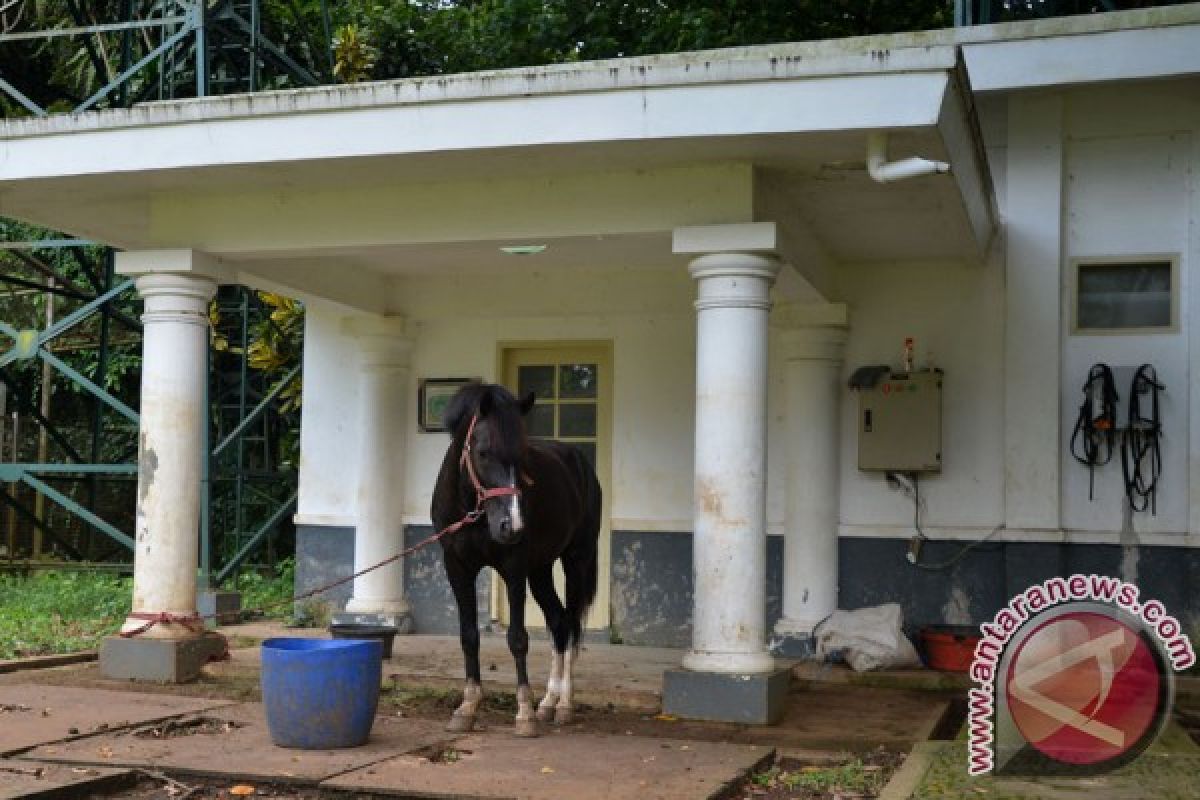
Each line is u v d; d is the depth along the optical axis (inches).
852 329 338.6
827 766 218.4
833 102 226.8
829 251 323.9
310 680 215.5
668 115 235.3
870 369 332.5
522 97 242.2
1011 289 323.9
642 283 359.6
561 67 239.5
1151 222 317.4
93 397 575.5
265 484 546.6
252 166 263.7
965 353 329.1
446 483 236.4
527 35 563.8
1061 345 321.7
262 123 259.0
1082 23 310.2
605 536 365.1
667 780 197.2
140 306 555.8
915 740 242.1
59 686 280.8
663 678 282.0
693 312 359.6
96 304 434.9
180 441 297.0
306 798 190.5
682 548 356.5
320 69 559.8
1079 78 309.9
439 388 383.2
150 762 204.2
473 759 212.1
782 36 529.0
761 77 229.3
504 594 378.0
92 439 560.4
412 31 580.1
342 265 352.5
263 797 190.7
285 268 324.8
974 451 327.0
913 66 221.8
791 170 258.1
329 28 513.0
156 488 296.4
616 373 366.9
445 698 276.8
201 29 395.5
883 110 224.2
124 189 288.0
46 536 542.6
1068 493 319.9
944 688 299.7
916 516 330.0
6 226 560.7
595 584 270.8
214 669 296.4
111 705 254.8
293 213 289.0
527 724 232.7
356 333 379.6
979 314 328.5
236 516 521.3
